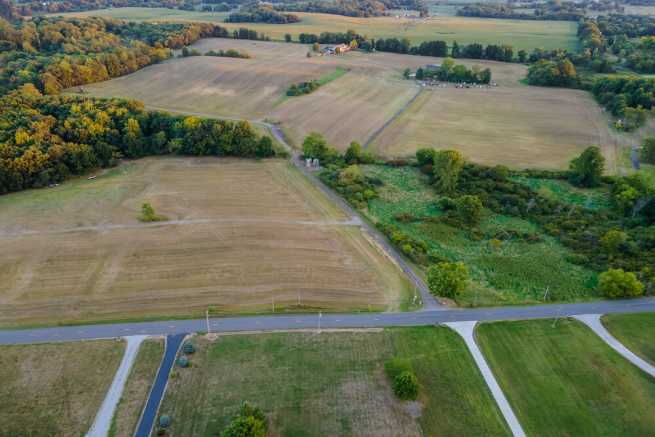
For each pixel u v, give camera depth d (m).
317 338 68.19
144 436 53.75
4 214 98.56
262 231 93.75
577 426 55.97
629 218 99.12
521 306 75.56
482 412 57.47
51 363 62.94
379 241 92.44
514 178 119.38
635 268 82.69
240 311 73.06
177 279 79.56
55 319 70.69
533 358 65.31
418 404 58.09
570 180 117.12
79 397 58.28
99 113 128.75
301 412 56.66
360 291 78.06
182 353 65.12
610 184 115.00
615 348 67.12
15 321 70.06
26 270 81.19
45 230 92.81
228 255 86.00
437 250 90.38
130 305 73.69
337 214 101.81
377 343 67.31
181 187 111.62
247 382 60.69
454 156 108.44
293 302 75.12
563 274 83.25
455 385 60.97
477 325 71.19
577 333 69.75
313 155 126.94
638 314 73.56
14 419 55.34
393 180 118.38
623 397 59.62
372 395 59.12
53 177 112.50
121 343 66.50
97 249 87.00
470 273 83.69
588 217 100.44
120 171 120.44
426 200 109.25
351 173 115.31
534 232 96.56
